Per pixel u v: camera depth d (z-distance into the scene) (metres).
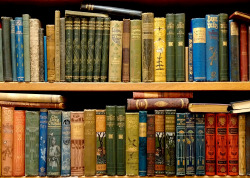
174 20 1.27
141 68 1.28
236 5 1.38
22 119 1.26
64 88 1.26
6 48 1.27
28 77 1.27
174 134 1.24
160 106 1.26
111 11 1.30
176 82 1.25
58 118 1.26
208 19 1.26
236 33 1.25
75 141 1.26
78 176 1.25
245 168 1.24
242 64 1.25
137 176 1.25
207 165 1.25
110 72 1.27
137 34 1.27
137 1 1.32
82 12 1.26
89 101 1.63
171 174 1.24
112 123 1.26
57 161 1.25
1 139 1.25
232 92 1.58
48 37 1.27
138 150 1.26
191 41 1.27
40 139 1.26
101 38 1.28
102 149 1.26
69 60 1.27
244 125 1.25
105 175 1.26
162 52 1.27
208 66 1.25
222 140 1.25
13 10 1.44
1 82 1.27
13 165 1.25
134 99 1.27
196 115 1.25
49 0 1.30
